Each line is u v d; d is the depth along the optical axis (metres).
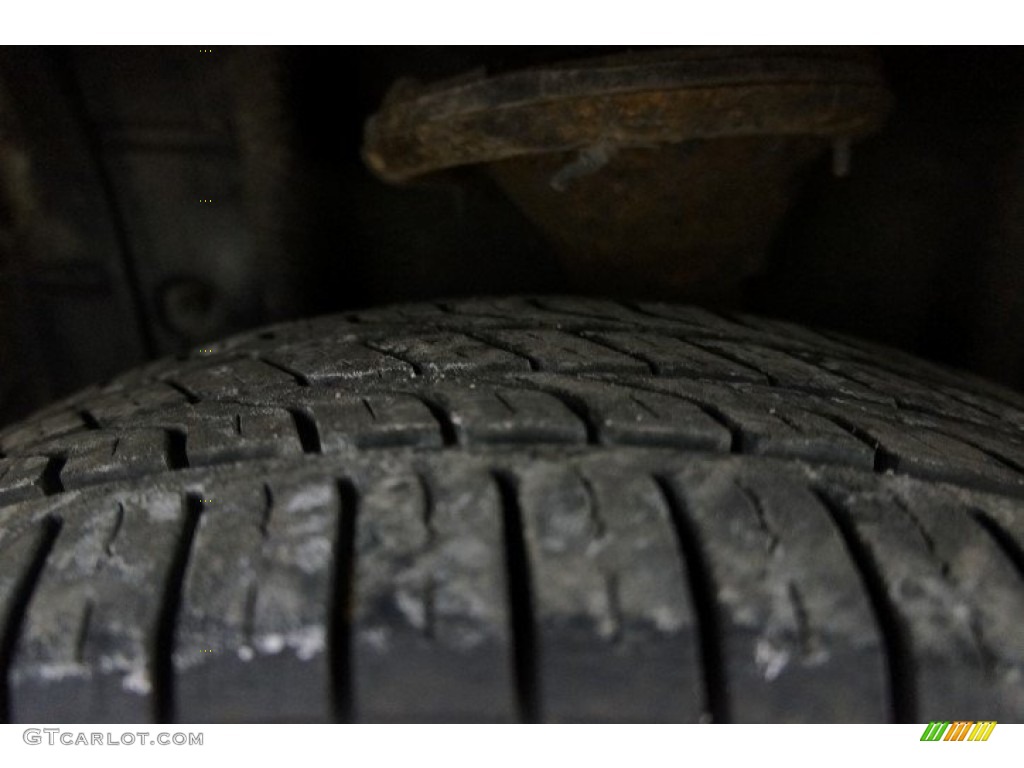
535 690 0.17
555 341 0.26
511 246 0.46
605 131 0.28
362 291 0.46
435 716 0.17
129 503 0.20
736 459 0.20
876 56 0.29
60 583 0.19
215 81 0.40
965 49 0.37
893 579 0.18
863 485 0.20
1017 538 0.19
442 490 0.19
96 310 0.46
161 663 0.18
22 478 0.22
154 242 0.45
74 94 0.40
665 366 0.24
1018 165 0.36
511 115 0.28
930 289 0.42
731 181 0.31
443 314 0.30
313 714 0.17
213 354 0.30
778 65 0.27
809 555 0.18
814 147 0.31
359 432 0.21
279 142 0.39
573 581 0.17
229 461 0.21
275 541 0.18
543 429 0.21
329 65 0.40
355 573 0.18
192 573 0.18
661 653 0.17
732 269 0.35
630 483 0.19
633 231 0.33
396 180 0.35
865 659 0.17
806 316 0.44
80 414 0.26
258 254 0.43
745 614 0.17
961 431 0.23
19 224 0.42
